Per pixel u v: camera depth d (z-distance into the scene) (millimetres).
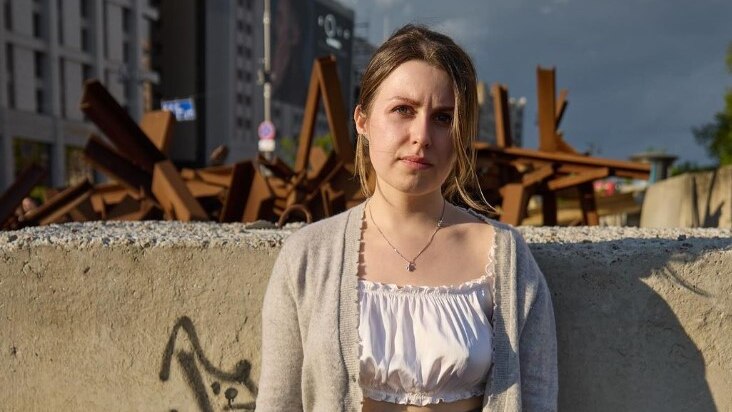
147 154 4012
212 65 73250
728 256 1682
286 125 83125
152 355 1794
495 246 1515
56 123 47531
